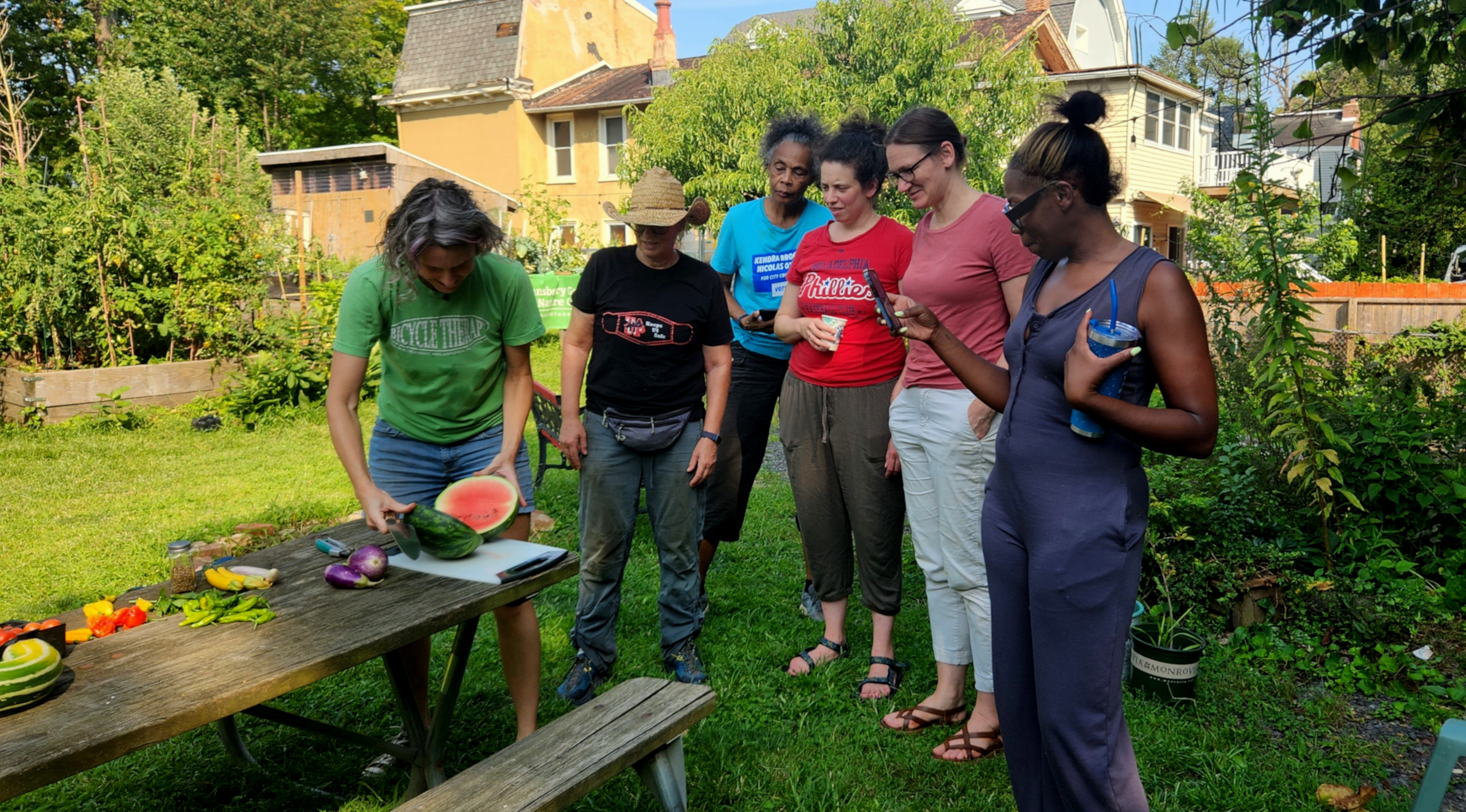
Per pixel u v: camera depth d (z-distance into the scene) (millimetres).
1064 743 2145
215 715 1934
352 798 2984
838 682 3709
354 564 2572
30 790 1680
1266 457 4828
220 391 10172
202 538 5781
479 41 26219
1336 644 3967
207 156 13383
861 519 3598
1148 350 2023
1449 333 8773
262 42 28469
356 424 2887
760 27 16797
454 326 2951
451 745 3256
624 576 4898
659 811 2850
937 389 3092
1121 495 2090
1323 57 3697
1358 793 2928
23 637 2051
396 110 26688
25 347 9789
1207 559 4289
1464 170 4281
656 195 3375
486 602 2490
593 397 3537
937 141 3014
